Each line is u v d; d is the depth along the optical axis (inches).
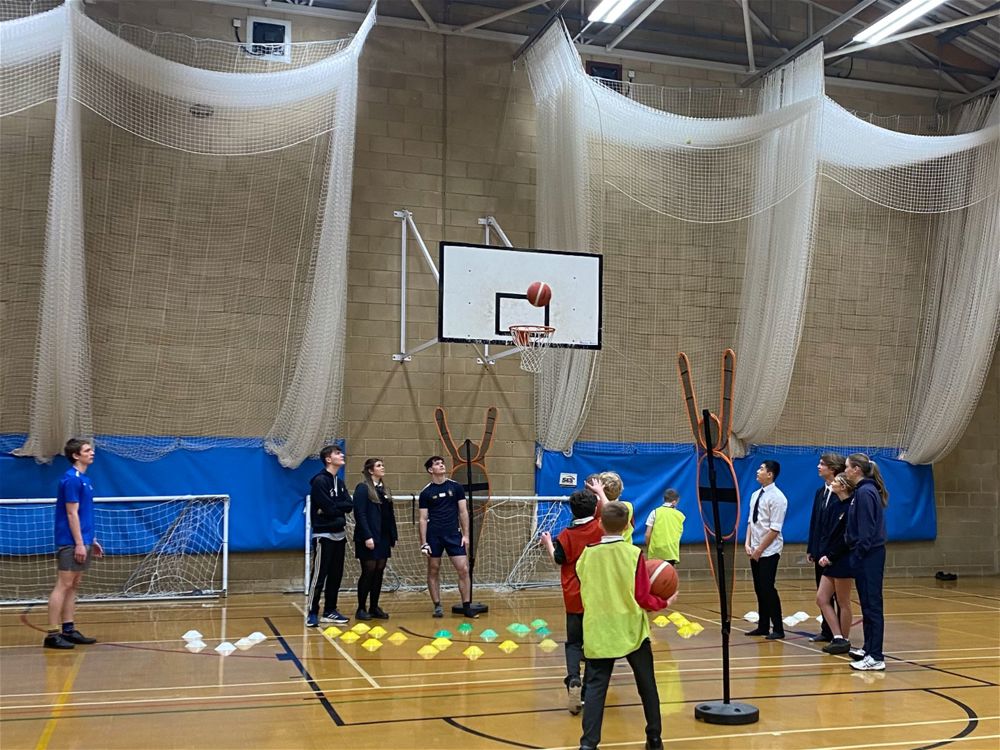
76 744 198.8
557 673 275.7
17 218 446.3
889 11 571.8
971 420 602.5
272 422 475.8
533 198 524.4
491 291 433.7
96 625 364.5
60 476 440.1
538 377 515.2
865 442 572.7
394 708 232.4
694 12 566.9
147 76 414.3
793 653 313.9
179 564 455.8
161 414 460.4
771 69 542.3
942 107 603.8
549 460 513.7
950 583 548.4
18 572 432.8
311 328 445.1
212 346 469.4
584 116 462.0
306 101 450.3
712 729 214.2
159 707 232.1
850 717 225.9
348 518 473.7
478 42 523.2
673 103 552.4
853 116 490.6
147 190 462.0
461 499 396.5
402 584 486.6
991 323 538.0
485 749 196.5
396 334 498.3
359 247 495.8
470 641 331.9
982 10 534.3
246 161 476.7
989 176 529.0
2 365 440.1
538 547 507.2
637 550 190.9
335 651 310.5
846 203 572.4
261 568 469.4
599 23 545.6
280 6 492.7
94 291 453.1
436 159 511.8
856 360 571.5
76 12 393.7
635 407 532.7
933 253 581.3
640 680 195.0
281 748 197.0
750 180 523.8
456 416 504.4
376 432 490.9
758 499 349.1
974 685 262.8
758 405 524.1
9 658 294.8
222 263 472.4
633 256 533.6
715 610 422.9
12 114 438.6
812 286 565.0
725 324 547.2
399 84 509.0
